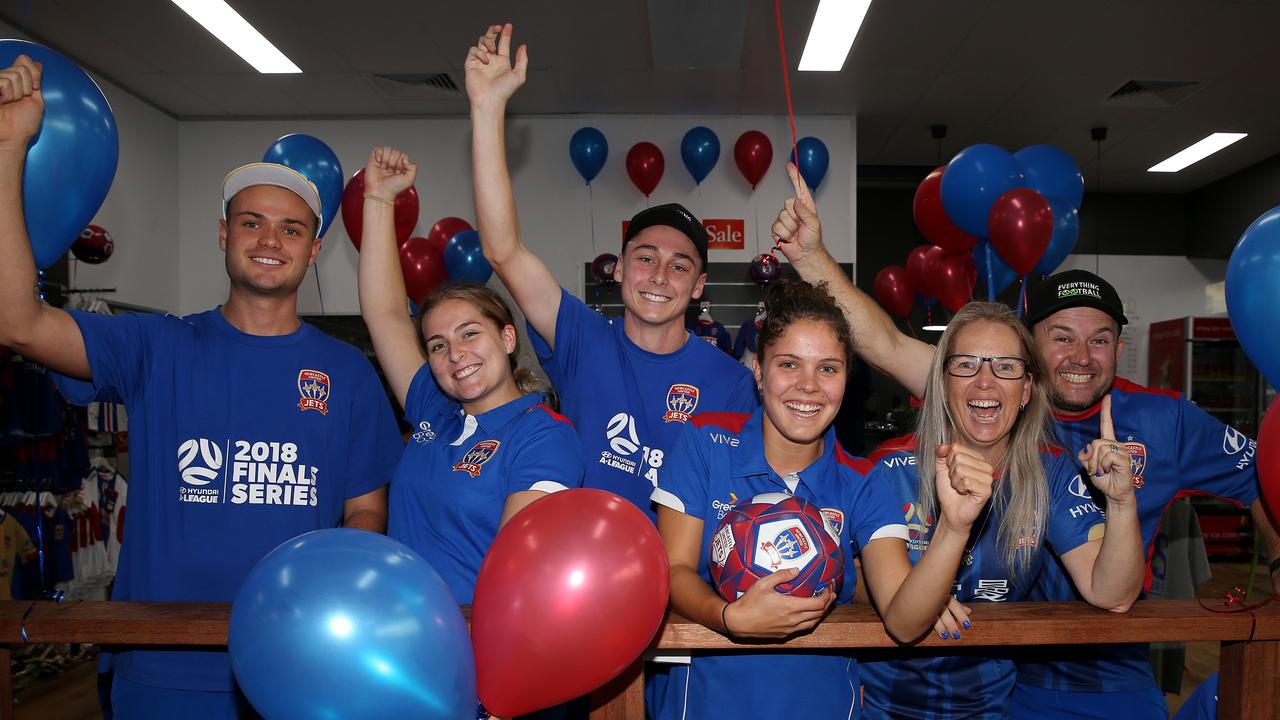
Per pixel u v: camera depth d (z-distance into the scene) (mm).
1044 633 1175
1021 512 1443
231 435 1584
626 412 1813
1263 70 5312
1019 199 2980
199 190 6418
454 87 5820
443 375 1455
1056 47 5031
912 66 5352
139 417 1563
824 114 6293
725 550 1108
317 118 6422
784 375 1253
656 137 6363
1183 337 7531
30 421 3852
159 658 1441
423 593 935
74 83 1368
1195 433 1836
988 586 1479
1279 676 1221
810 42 5000
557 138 6383
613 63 5363
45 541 3984
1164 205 8195
